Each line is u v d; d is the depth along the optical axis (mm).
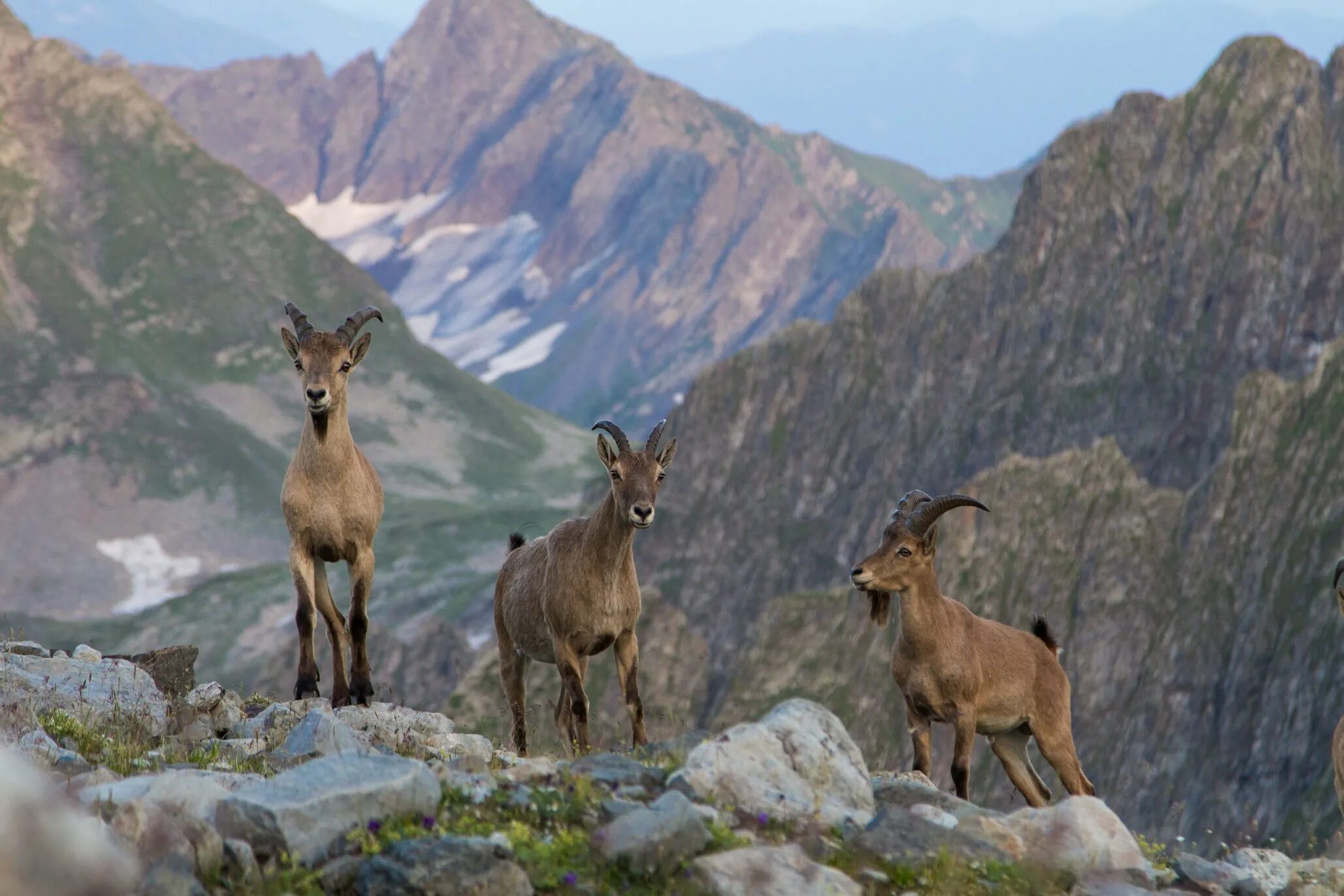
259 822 27125
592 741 49719
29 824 18312
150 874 24422
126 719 43531
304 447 51156
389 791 28641
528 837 28359
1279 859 37375
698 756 32562
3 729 37656
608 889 27047
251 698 53188
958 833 31266
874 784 36531
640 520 45281
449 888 25750
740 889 26969
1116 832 32125
